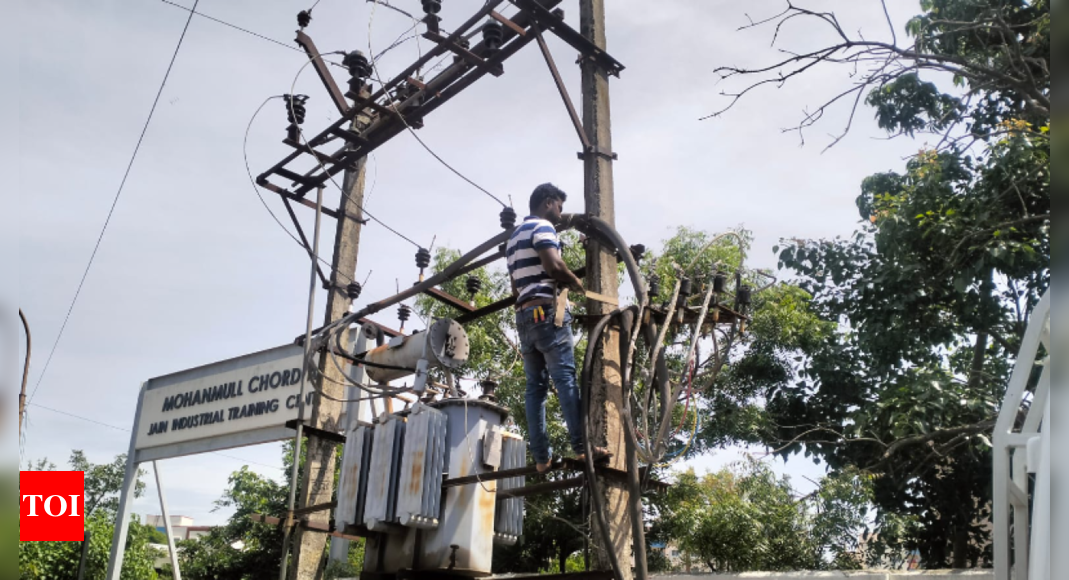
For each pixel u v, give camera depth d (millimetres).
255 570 22734
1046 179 10664
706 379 5160
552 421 14344
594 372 5207
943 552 13102
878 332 12500
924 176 12078
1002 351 14133
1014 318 12578
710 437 14148
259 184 7859
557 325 4719
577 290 4934
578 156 5797
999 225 10375
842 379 14078
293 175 7902
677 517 12227
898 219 11977
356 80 6797
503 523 5574
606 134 5891
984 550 13133
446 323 5938
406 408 5770
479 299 14695
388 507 5266
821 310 14492
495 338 15242
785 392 14609
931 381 11414
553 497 14781
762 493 11906
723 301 5676
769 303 13562
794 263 14297
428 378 6738
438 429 5320
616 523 4871
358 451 5688
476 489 5281
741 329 5227
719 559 11609
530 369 5078
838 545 11430
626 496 4996
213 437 10000
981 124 11711
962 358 14938
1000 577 3266
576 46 6039
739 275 5246
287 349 9531
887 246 12336
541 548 15914
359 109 6914
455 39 6320
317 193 7973
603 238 5480
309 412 8773
